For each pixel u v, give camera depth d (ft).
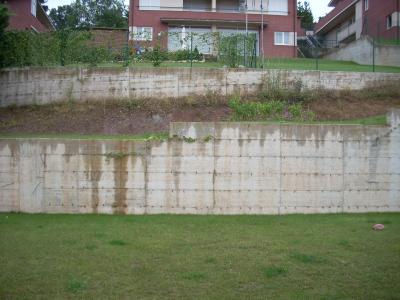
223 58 65.36
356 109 57.47
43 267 24.85
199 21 115.55
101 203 37.86
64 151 37.83
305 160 38.27
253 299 20.98
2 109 59.67
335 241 29.84
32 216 36.76
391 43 93.61
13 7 102.99
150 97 59.62
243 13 116.47
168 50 65.87
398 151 38.78
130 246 28.63
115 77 59.67
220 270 24.54
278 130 38.09
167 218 36.19
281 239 30.35
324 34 162.30
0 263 25.43
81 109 58.29
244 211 37.99
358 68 79.30
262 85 60.29
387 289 22.11
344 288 22.24
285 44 119.14
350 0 127.24
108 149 37.78
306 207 38.29
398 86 61.67
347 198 38.55
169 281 23.00
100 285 22.47
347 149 38.55
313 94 59.98
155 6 115.85
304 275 23.88
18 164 38.06
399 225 34.09
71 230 32.32
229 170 37.93
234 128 37.96
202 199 37.88
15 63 61.31
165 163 37.86
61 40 62.75
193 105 58.39
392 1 102.27
